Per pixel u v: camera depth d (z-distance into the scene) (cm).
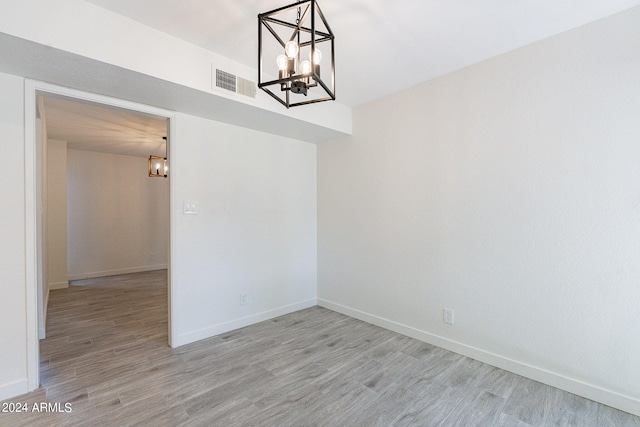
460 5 174
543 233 211
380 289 316
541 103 211
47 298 393
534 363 216
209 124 288
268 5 174
